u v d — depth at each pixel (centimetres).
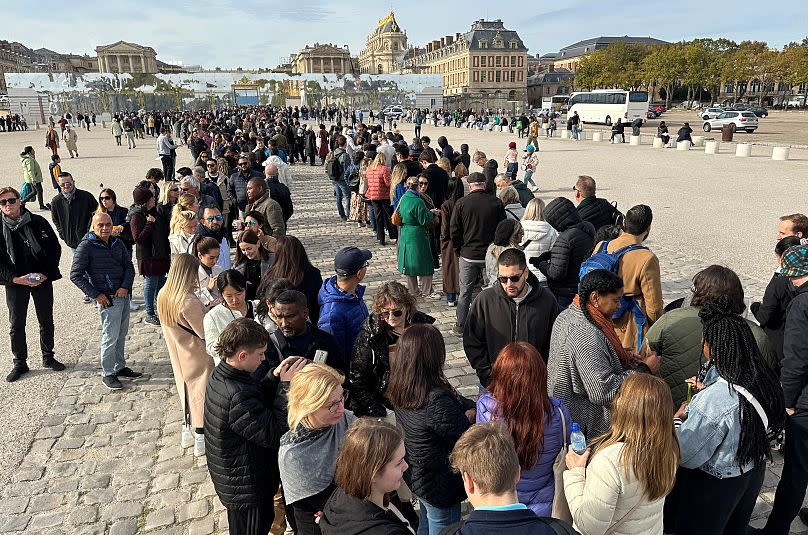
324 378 274
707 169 2197
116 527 396
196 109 6819
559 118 6412
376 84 6938
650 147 3269
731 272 345
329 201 1664
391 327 359
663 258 1030
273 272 478
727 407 268
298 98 7331
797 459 325
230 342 302
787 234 512
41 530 393
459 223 666
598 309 331
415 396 288
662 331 356
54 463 468
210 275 525
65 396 576
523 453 275
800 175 1984
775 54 7812
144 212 723
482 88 11688
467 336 427
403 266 817
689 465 277
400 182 920
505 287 393
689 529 290
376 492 227
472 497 213
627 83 8750
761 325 430
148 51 13862
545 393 278
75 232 848
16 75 6200
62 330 750
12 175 2219
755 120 4078
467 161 1304
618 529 242
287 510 338
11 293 597
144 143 3797
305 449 277
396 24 17538
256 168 1211
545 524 199
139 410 550
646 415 230
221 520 402
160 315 435
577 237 521
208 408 310
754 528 361
